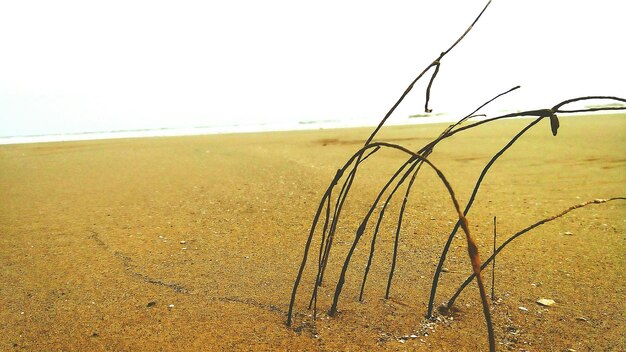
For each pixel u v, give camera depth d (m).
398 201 4.53
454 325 2.26
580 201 4.42
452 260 3.09
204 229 3.86
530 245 3.30
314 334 2.20
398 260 3.10
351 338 2.16
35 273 2.99
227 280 2.83
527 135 9.25
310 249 3.36
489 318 1.28
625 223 3.70
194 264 3.10
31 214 4.41
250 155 7.79
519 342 2.11
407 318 2.33
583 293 2.55
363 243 3.45
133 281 2.84
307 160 7.08
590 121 11.04
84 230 3.87
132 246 3.47
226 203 4.66
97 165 7.36
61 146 10.33
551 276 2.79
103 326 2.32
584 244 3.29
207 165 6.94
